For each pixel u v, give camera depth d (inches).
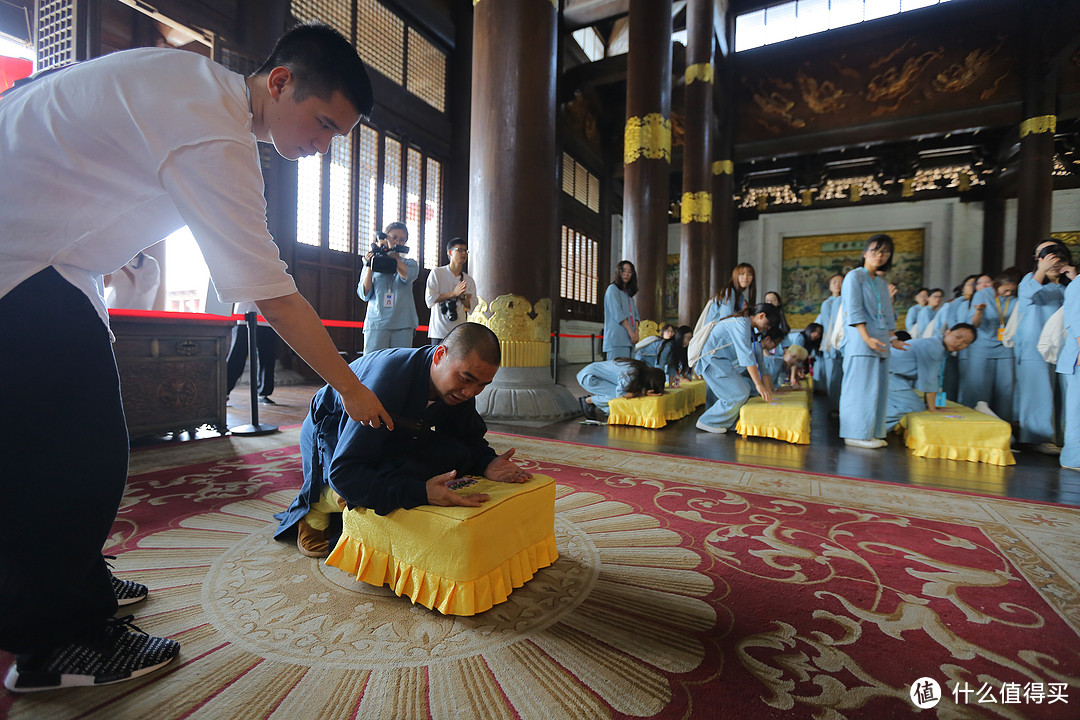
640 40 338.6
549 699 43.1
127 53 39.1
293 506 72.5
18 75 181.0
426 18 414.0
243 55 209.3
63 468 38.5
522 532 64.0
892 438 181.6
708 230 438.6
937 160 668.7
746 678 46.2
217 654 48.8
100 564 46.1
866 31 543.5
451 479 62.1
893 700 43.4
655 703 42.6
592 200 675.4
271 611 56.9
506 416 197.5
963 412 161.6
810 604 60.4
